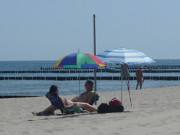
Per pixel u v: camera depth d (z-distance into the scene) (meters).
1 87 74.50
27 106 27.06
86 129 14.62
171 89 40.16
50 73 162.12
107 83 82.25
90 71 171.62
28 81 97.38
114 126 15.15
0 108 25.72
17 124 17.16
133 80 95.19
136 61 20.62
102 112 20.83
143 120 16.67
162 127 14.37
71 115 20.31
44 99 32.59
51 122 17.36
